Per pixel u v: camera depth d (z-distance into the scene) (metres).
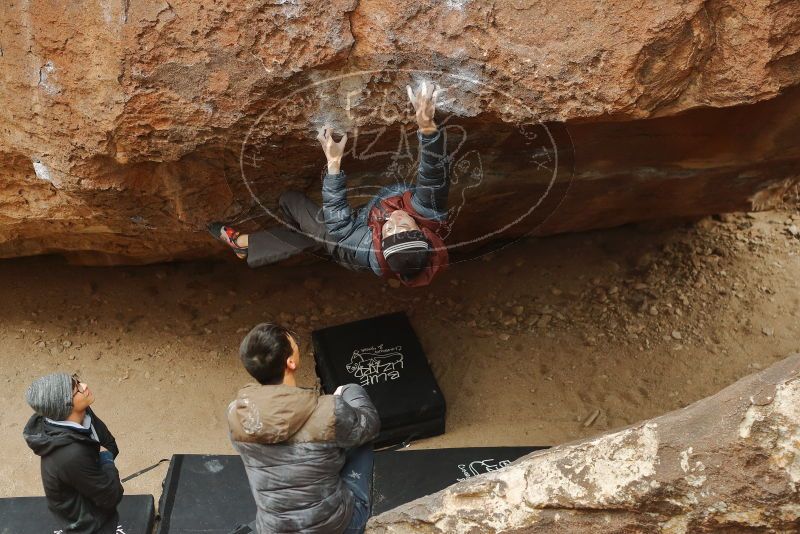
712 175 5.65
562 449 3.29
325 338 6.14
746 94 3.59
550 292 6.79
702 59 3.58
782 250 7.01
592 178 5.43
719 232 7.19
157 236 5.52
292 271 6.94
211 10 3.58
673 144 5.04
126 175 4.36
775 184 6.17
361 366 5.96
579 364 6.24
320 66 3.63
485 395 6.09
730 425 2.88
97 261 6.50
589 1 3.43
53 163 4.27
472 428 5.89
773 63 3.52
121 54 3.71
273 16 3.55
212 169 4.38
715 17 3.48
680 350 6.26
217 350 6.35
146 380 6.14
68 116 4.03
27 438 4.14
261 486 3.16
